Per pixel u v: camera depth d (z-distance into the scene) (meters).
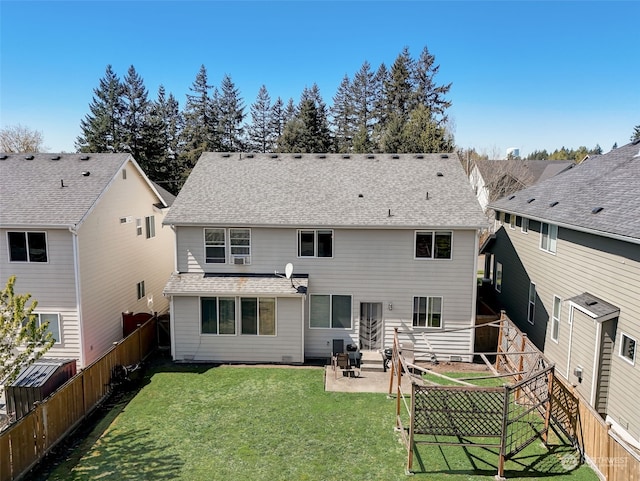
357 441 11.33
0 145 52.84
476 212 17.00
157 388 14.59
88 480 9.59
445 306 17.17
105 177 18.48
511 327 15.23
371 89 56.91
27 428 9.75
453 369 16.66
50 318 16.20
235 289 16.47
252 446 11.02
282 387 14.68
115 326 19.12
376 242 17.02
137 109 49.09
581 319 13.59
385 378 15.52
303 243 17.23
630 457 8.64
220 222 16.89
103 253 18.03
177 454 10.65
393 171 19.73
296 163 20.59
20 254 16.00
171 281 17.06
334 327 17.53
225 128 57.00
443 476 9.88
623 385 11.66
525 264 18.78
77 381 11.96
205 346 17.06
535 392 12.51
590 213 13.98
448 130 49.56
